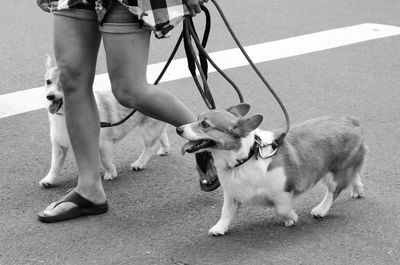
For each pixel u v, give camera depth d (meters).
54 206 7.65
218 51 12.87
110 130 8.71
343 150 7.58
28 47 13.32
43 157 9.26
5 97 11.12
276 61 12.42
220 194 8.24
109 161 8.66
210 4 15.48
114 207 7.98
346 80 11.66
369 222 7.48
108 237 7.31
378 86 11.43
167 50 12.98
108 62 7.18
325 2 15.66
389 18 14.55
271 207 7.39
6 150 9.41
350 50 12.91
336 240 7.13
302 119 10.29
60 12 7.22
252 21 14.42
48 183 8.45
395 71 12.04
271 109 10.63
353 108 10.62
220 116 6.86
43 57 12.84
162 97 7.40
